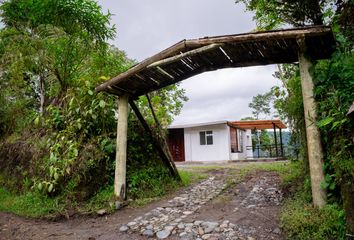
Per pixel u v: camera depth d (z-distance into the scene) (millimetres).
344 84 3477
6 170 7043
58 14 7168
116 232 3893
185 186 6648
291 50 4332
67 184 5277
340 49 3854
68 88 7020
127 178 5734
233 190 5961
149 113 7043
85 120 5875
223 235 3406
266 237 3252
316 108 3670
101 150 5637
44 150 6238
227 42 4039
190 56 4359
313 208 3518
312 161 3643
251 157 17734
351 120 3090
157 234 3654
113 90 5250
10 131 8273
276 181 6516
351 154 3039
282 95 5602
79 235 3863
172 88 8508
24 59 7168
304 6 5547
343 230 2869
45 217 4660
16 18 7816
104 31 7547
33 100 8492
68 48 7387
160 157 6809
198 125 15883
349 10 4828
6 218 4785
